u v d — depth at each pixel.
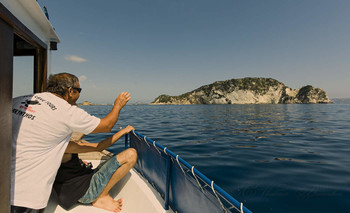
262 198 3.63
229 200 1.10
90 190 1.92
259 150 7.59
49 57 3.32
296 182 4.37
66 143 1.62
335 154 6.98
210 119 23.11
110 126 1.73
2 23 1.04
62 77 1.69
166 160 1.96
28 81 3.04
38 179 1.39
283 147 8.16
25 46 2.96
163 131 13.02
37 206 1.39
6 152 1.13
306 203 3.45
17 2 1.98
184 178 1.66
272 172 5.02
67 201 1.86
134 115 29.91
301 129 14.09
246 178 4.61
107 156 3.22
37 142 1.39
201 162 5.92
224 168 5.33
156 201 2.06
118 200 2.09
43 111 1.42
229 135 11.38
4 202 1.13
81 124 1.56
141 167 2.69
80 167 2.00
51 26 2.78
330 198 3.62
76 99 1.86
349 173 4.98
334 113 34.12
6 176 1.14
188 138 10.32
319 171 5.12
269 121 20.45
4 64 1.08
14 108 1.40
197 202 1.49
